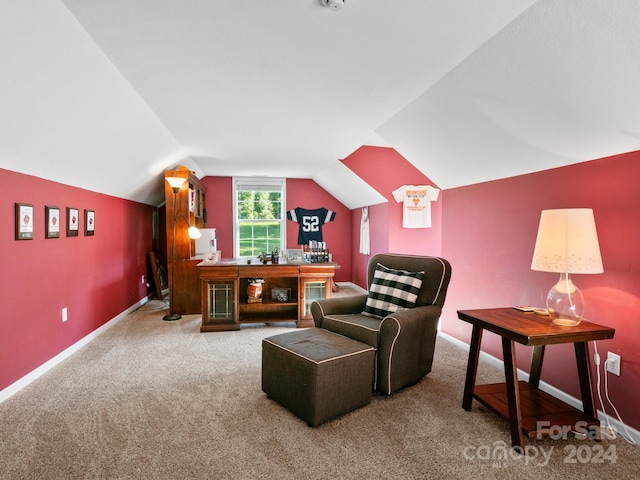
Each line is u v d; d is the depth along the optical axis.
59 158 2.80
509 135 2.46
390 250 5.43
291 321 4.12
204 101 2.88
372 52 2.08
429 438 1.96
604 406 2.10
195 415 2.19
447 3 1.62
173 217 4.64
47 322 2.88
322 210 6.94
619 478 1.66
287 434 1.99
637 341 1.94
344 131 3.71
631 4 1.39
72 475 1.65
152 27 1.82
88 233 3.62
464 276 3.43
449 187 3.64
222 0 1.60
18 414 2.19
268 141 4.15
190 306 4.72
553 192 2.47
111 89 2.48
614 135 1.96
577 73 1.78
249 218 6.72
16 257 2.52
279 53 2.10
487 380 2.69
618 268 2.04
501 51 1.94
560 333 1.83
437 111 2.74
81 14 1.70
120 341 3.62
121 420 2.12
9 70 1.78
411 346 2.53
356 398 2.25
